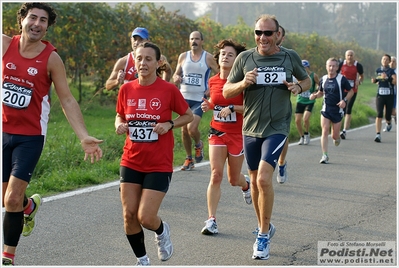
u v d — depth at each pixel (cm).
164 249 641
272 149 694
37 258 677
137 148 625
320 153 1490
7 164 624
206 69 1210
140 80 638
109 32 1992
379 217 888
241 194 1012
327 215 894
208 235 782
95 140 625
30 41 621
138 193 630
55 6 1806
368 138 1827
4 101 617
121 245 732
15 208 610
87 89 2233
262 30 700
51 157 1151
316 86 1606
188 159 1219
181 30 2280
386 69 1752
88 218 842
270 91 708
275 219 867
